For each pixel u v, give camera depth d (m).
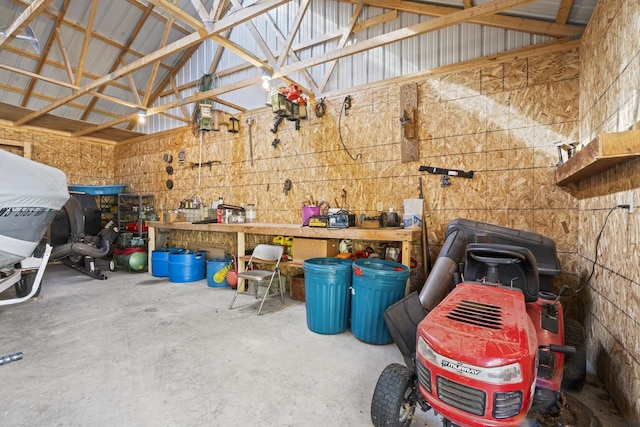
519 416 1.14
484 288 1.63
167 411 1.78
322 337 2.81
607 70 2.15
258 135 4.95
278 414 1.76
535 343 1.24
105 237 4.95
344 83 4.21
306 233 3.61
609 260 2.05
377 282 2.61
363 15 4.04
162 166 6.30
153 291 4.27
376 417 1.55
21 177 2.77
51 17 4.63
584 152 1.78
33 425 1.66
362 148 4.02
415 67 3.71
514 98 3.15
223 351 2.51
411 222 3.48
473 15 2.50
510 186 3.17
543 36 3.07
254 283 4.05
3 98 5.54
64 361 2.33
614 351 1.92
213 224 4.49
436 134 3.54
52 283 4.66
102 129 5.99
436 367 1.27
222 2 2.90
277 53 4.77
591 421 1.70
